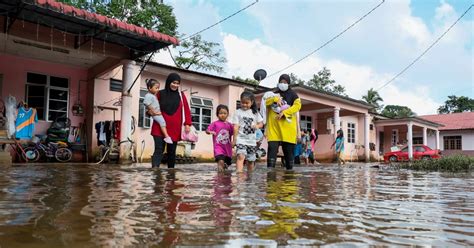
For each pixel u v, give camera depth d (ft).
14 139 27.99
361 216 5.26
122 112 29.60
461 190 9.12
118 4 47.75
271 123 18.75
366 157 65.05
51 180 10.30
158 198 6.79
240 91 48.67
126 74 29.76
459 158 23.95
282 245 3.62
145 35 26.45
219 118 17.69
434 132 90.89
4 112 28.81
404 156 68.80
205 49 67.46
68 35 26.96
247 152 16.83
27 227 4.29
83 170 15.47
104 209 5.55
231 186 9.02
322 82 97.45
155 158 17.88
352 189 8.99
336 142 42.88
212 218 4.92
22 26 24.86
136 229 4.24
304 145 42.22
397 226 4.60
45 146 29.78
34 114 29.58
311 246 3.60
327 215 5.29
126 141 29.17
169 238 3.84
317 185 9.83
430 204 6.57
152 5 51.80
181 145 36.78
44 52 30.58
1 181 9.93
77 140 34.27
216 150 17.12
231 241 3.75
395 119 74.18
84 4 45.91
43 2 21.94
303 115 63.52
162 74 41.57
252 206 5.95
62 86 34.40
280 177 12.42
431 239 3.97
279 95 18.26
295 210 5.65
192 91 45.57
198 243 3.66
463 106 128.98
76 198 6.72
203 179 11.01
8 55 31.35
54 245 3.55
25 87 32.27
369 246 3.65
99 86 34.35
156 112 17.57
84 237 3.85
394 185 10.36
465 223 4.84
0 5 22.17
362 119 73.82
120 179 10.78
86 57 31.68
